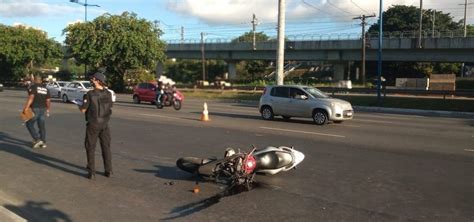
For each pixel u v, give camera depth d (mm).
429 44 63312
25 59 76375
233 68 97188
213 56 92688
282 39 33031
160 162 10195
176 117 21031
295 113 19344
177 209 6879
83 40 54406
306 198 7406
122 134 14781
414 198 7426
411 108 31828
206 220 6387
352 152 11562
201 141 13273
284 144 12805
